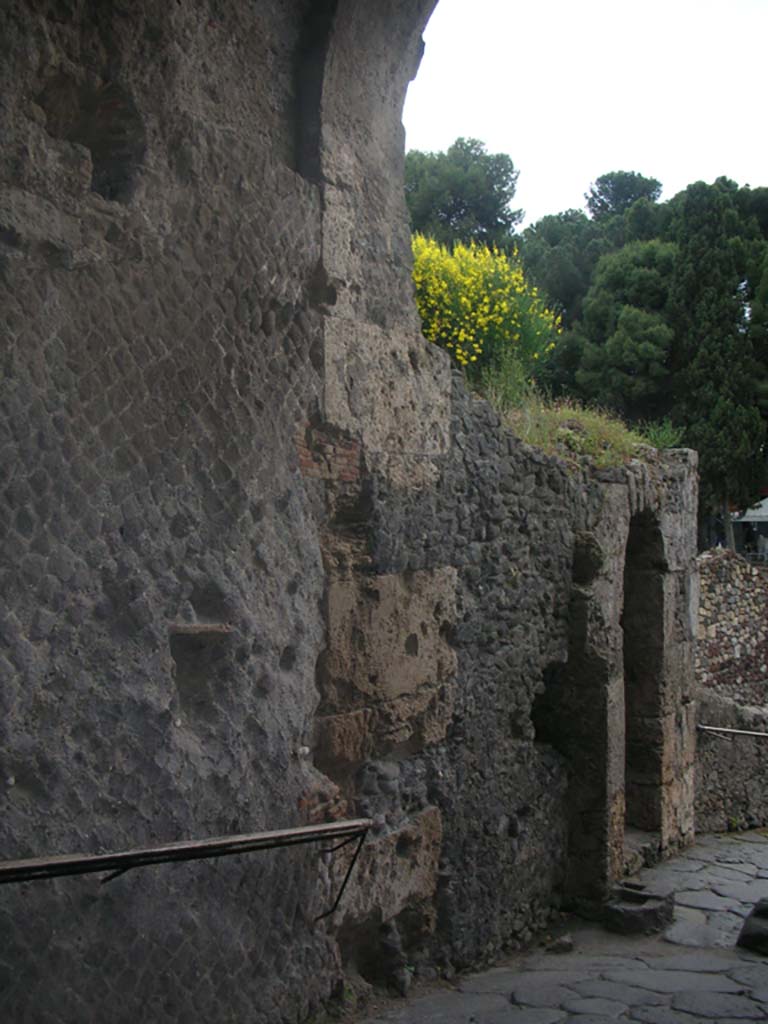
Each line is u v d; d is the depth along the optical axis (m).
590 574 7.68
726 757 10.84
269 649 4.82
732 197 25.75
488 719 6.55
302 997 4.92
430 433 5.99
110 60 4.24
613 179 36.06
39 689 3.82
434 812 5.96
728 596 13.45
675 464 9.69
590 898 7.60
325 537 5.27
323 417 5.19
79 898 3.93
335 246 5.32
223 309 4.66
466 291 10.37
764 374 24.84
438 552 6.02
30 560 3.81
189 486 4.46
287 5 5.21
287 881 4.85
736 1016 5.40
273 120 5.16
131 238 4.25
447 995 5.72
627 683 9.27
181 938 4.31
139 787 4.17
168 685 4.30
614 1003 5.59
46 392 3.89
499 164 28.72
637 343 24.53
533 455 7.11
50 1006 3.81
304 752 5.01
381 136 5.79
